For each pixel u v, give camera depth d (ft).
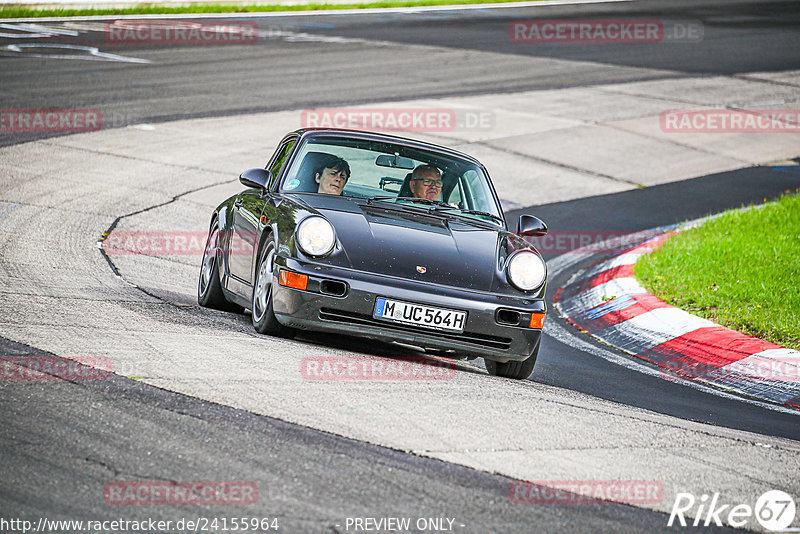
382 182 88.89
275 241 77.87
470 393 69.15
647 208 175.94
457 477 51.60
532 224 88.53
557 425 63.46
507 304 75.92
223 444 52.65
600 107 255.09
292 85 252.83
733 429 71.92
